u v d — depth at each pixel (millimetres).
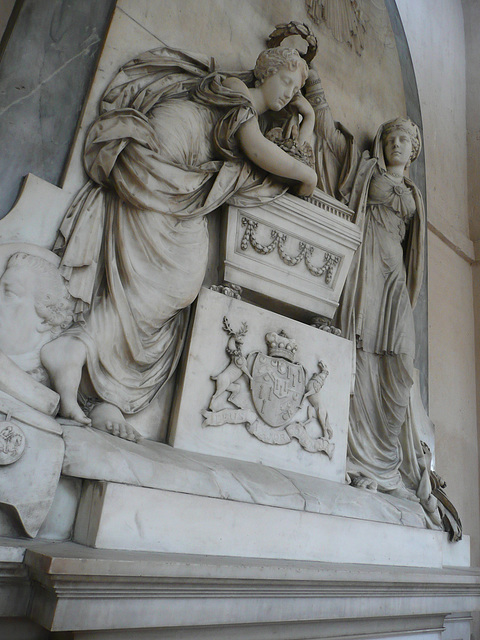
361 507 2031
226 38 2510
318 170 2707
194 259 1914
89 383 1688
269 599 1552
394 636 2018
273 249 2232
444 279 3910
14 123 1825
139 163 1833
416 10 4344
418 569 2078
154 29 2236
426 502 2537
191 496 1554
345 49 3170
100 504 1408
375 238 2787
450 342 3781
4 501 1337
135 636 1354
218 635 1498
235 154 2156
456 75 4680
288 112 2465
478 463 3713
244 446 1943
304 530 1794
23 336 1589
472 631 3213
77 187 1854
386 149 2986
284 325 2166
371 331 2607
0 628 1289
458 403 3689
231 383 1954
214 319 1981
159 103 2078
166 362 1897
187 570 1335
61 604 1191
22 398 1468
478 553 3482
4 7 2135
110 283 1756
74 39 2027
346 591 1752
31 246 1681
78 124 1926
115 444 1551
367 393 2535
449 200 4195
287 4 2883
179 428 1825
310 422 2148
